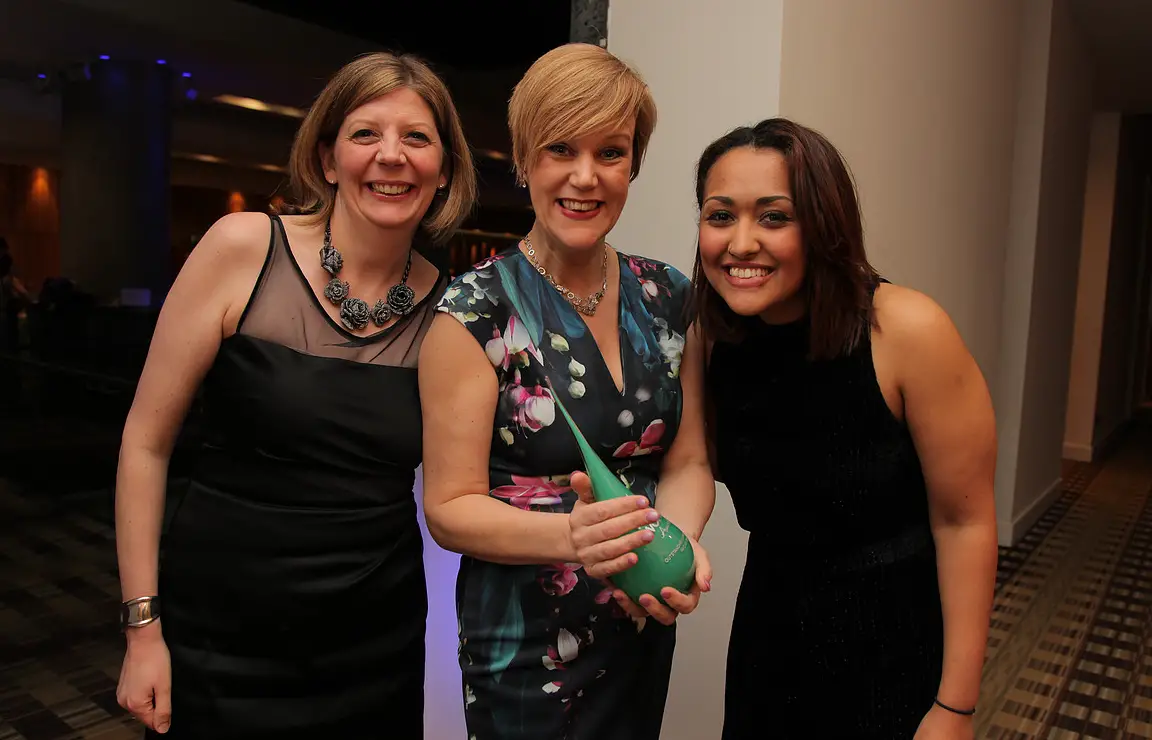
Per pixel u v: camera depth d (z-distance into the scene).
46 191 4.03
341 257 1.20
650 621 1.16
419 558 1.32
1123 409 9.08
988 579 1.10
